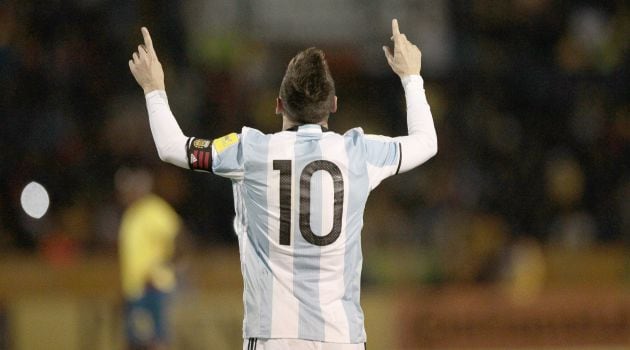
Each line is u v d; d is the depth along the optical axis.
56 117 51.22
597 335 45.09
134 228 36.78
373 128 57.00
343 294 13.85
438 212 50.34
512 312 44.81
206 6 60.31
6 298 43.06
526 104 58.94
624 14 62.81
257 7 60.97
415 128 14.69
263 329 13.67
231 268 45.03
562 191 53.94
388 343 43.47
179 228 37.59
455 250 48.03
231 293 42.59
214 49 58.12
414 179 52.66
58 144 49.97
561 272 48.69
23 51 53.25
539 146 56.91
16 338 40.78
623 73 60.34
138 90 54.34
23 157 48.88
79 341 41.09
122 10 56.56
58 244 45.31
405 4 62.00
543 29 61.88
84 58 54.41
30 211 46.88
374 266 47.09
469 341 44.09
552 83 59.69
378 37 61.00
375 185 14.20
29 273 43.62
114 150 50.19
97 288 44.06
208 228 48.09
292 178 13.77
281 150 13.87
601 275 48.97
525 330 44.59
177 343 40.81
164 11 57.19
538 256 47.41
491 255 47.09
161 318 36.91
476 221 49.66
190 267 41.56
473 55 60.44
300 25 61.12
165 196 48.19
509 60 60.66
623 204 52.91
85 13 55.72
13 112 50.78
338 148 13.98
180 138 14.12
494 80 59.59
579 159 56.22
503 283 46.28
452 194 51.41
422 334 43.81
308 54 14.22
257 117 54.34
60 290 43.78
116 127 51.44
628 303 45.38
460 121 57.03
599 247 49.84
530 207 53.03
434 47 60.59
